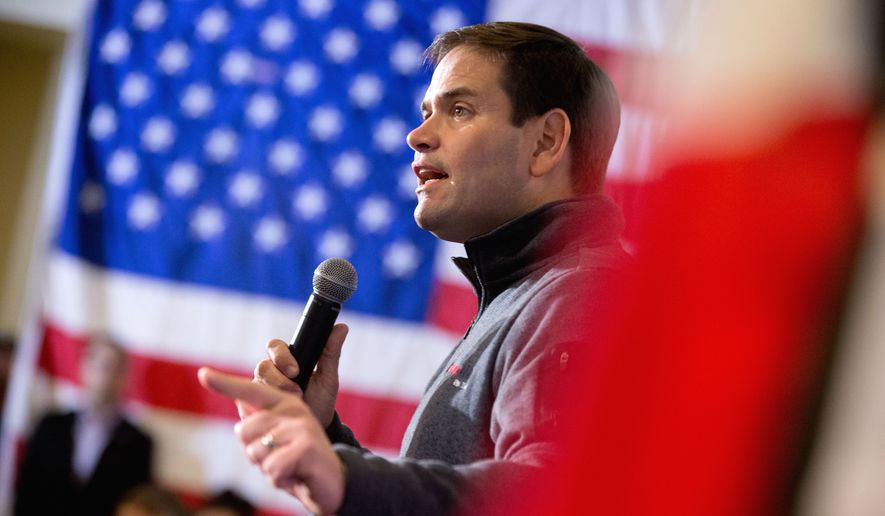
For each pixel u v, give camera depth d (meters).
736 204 0.39
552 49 2.10
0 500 6.82
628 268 0.44
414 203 7.15
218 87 7.42
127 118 7.42
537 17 7.09
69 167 7.34
